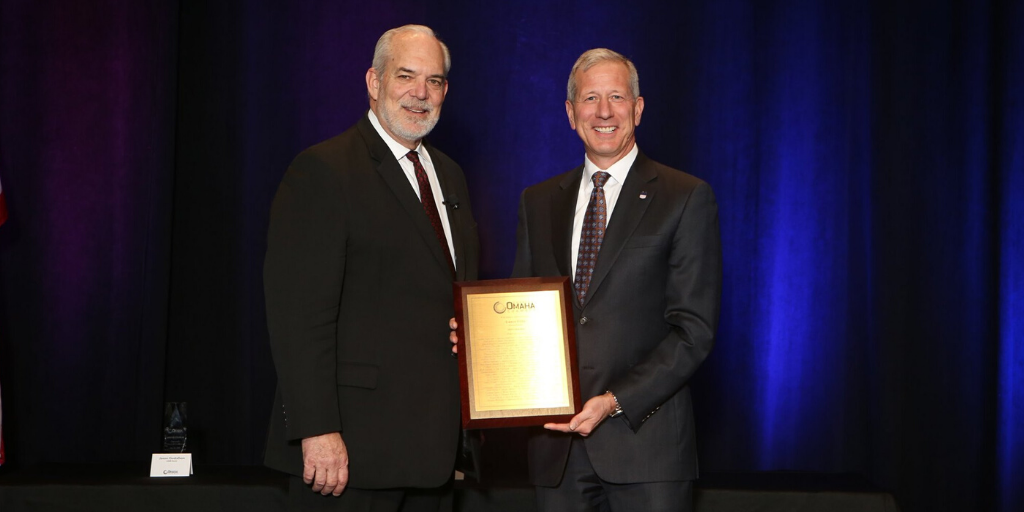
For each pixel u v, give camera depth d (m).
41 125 3.46
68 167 3.47
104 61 3.48
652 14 3.54
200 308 3.54
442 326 2.06
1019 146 3.35
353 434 1.96
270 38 3.56
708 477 3.03
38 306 3.45
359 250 1.99
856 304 3.47
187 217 3.54
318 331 1.92
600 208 2.19
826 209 3.49
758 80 3.52
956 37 3.43
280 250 1.97
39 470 3.08
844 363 3.48
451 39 3.57
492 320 2.03
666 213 2.12
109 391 3.46
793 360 3.50
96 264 3.47
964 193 3.42
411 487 2.01
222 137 3.54
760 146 3.51
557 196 2.30
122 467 3.14
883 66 3.46
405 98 2.08
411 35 2.14
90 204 3.47
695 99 3.52
